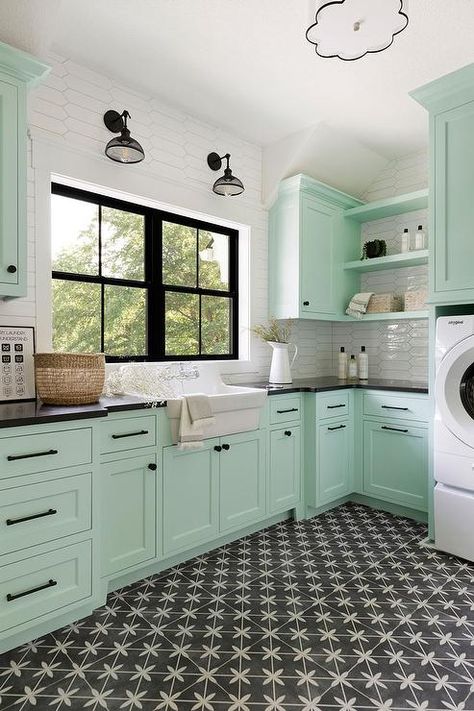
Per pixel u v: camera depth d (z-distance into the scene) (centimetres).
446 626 176
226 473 242
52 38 205
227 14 203
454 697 140
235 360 326
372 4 145
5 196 181
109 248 268
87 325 258
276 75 251
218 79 254
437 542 242
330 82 258
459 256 235
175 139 284
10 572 158
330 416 298
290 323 353
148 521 207
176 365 265
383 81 256
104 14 203
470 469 230
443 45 223
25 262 187
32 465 163
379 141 330
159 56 234
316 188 326
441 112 241
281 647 163
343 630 173
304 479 292
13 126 183
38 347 225
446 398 239
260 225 339
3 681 147
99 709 135
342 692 142
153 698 140
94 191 256
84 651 162
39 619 165
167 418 214
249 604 192
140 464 204
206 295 318
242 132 316
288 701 138
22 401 212
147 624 178
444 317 238
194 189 294
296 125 307
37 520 165
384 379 356
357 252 371
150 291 286
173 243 300
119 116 253
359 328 380
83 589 178
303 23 209
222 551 243
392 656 158
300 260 321
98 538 182
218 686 145
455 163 236
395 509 302
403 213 348
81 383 196
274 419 271
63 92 234
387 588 205
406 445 288
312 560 233
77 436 175
